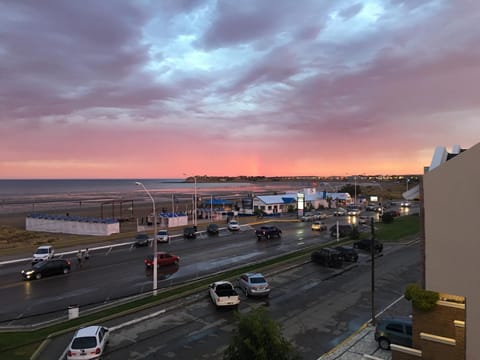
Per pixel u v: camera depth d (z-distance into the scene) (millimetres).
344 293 26438
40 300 25375
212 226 57750
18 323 21172
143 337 18781
